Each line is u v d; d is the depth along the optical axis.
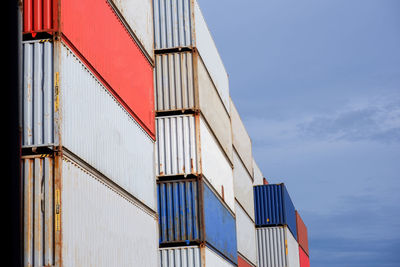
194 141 28.50
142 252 21.75
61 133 15.20
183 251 27.17
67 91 15.85
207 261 27.61
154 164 24.77
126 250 19.78
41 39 15.66
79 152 16.31
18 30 12.78
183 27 29.94
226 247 33.78
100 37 18.81
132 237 20.61
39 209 14.73
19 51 12.75
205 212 28.09
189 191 27.86
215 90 34.94
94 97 17.86
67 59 16.03
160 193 28.05
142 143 23.00
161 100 29.36
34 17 15.73
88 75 17.52
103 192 17.92
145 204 22.72
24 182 14.89
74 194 15.67
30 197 14.81
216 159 33.09
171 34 29.95
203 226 27.38
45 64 15.48
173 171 28.23
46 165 14.92
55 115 15.21
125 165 20.45
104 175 18.17
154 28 30.19
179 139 28.59
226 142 37.72
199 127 28.67
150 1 26.12
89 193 16.75
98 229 17.23
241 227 43.56
